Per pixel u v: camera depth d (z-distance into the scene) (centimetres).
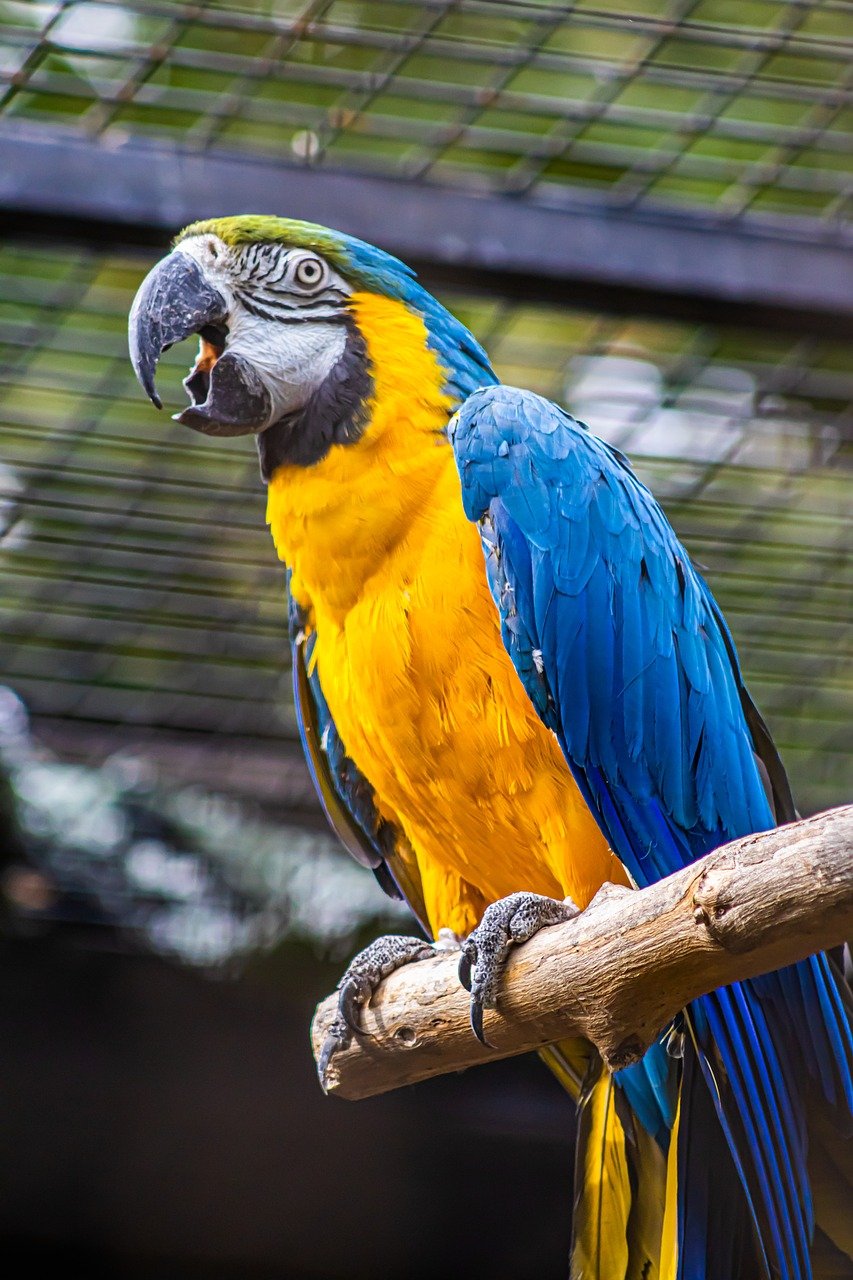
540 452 602
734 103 698
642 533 616
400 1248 899
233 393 623
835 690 921
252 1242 897
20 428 801
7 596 870
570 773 583
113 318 771
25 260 737
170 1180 896
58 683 915
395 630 589
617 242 721
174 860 935
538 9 661
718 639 638
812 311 729
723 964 425
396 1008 555
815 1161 560
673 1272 522
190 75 684
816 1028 555
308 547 610
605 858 595
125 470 821
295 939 928
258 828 951
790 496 841
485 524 587
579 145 714
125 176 689
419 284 673
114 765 941
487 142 710
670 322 738
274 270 637
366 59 678
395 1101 913
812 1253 594
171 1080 904
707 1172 540
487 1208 909
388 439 609
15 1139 889
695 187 733
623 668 593
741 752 619
